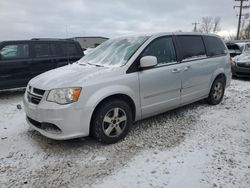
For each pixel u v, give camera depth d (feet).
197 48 17.74
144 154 11.94
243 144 12.91
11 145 13.05
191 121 16.33
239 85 29.53
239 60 33.30
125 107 13.25
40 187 9.58
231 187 9.41
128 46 14.75
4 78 23.53
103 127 12.57
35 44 25.36
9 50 23.86
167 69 15.05
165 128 15.12
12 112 19.04
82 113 11.73
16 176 10.30
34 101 12.44
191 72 16.72
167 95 15.37
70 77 12.30
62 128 11.57
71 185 9.68
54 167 10.93
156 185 9.56
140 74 13.71
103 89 12.25
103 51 15.80
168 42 15.76
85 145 12.89
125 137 13.76
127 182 9.77
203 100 20.76
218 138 13.66
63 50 27.22
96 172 10.51
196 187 9.43
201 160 11.34
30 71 24.94
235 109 19.10
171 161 11.27
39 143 13.20
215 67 19.11
